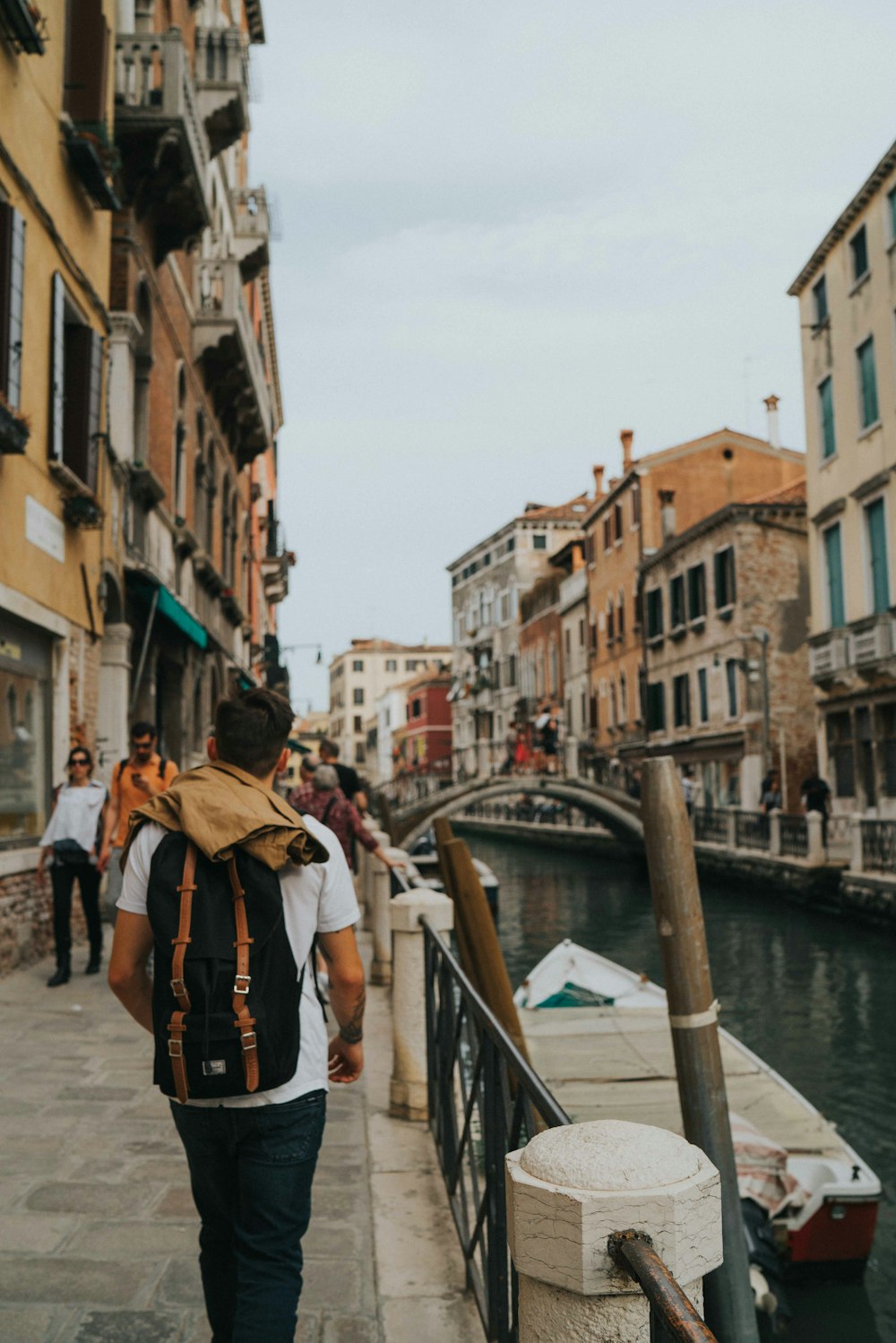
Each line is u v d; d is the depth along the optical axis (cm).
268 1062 221
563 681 5438
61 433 991
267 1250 229
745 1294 329
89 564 1098
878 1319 604
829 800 2692
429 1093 516
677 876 338
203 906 224
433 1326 327
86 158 1021
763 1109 756
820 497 2745
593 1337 152
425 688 8238
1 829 872
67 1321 318
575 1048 890
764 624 3256
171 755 1703
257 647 3070
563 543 6562
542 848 4631
